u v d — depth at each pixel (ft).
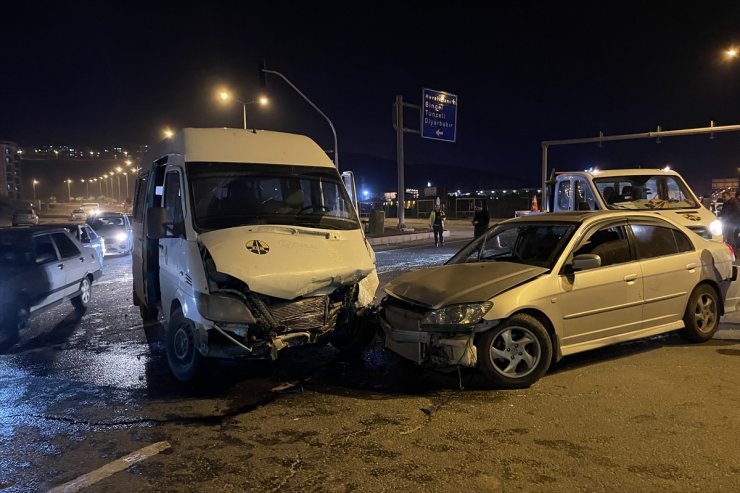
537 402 15.94
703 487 11.07
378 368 20.17
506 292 17.10
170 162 21.42
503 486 11.37
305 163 22.00
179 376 19.11
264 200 20.34
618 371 18.37
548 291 17.49
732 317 25.50
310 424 15.03
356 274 18.62
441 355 17.04
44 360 22.75
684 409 15.01
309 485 11.69
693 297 20.89
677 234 21.16
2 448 14.05
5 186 510.99
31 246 29.07
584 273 18.31
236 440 14.15
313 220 20.47
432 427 14.48
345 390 17.85
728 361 19.10
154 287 24.14
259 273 16.69
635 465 12.05
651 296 19.63
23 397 18.03
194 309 17.08
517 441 13.46
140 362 22.15
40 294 28.09
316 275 17.56
